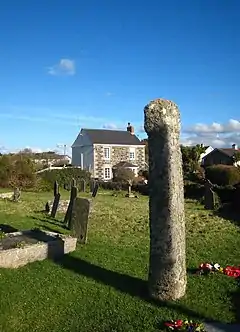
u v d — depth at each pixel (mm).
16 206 21891
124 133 62062
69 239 10492
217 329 5934
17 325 6344
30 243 10016
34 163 40656
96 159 57188
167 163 6938
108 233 14055
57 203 17922
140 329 5988
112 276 8453
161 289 6996
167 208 6961
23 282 8070
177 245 6988
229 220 18422
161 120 6859
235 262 9891
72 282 8094
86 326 6223
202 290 7383
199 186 32250
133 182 42375
